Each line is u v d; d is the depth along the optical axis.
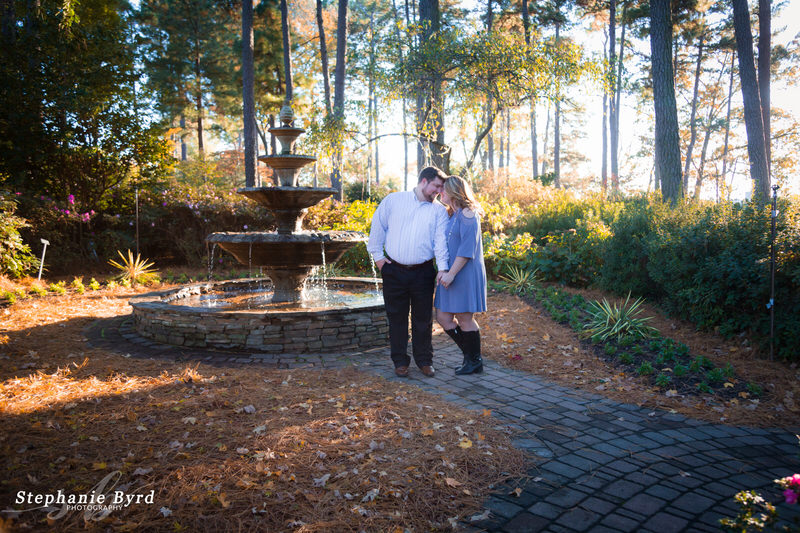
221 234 5.51
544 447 2.83
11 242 7.76
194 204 11.21
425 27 9.83
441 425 3.04
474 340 4.22
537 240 11.33
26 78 9.48
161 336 5.00
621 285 7.01
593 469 2.58
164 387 3.60
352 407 3.29
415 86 9.44
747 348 4.65
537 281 8.29
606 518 2.12
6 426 2.83
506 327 5.78
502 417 3.28
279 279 6.11
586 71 9.07
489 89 9.18
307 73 27.94
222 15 25.31
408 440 2.82
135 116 10.72
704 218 5.82
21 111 9.47
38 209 9.29
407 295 4.16
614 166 27.22
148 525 1.98
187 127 30.94
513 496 2.30
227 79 26.03
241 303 5.96
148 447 2.62
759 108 12.45
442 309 4.14
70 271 9.85
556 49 9.17
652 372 4.21
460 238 4.06
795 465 2.69
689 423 3.26
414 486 2.33
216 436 2.79
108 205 11.15
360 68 10.15
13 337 4.91
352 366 4.32
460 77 9.44
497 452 2.72
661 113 11.67
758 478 2.53
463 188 4.07
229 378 3.84
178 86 26.30
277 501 2.16
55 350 4.54
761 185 12.10
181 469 2.39
